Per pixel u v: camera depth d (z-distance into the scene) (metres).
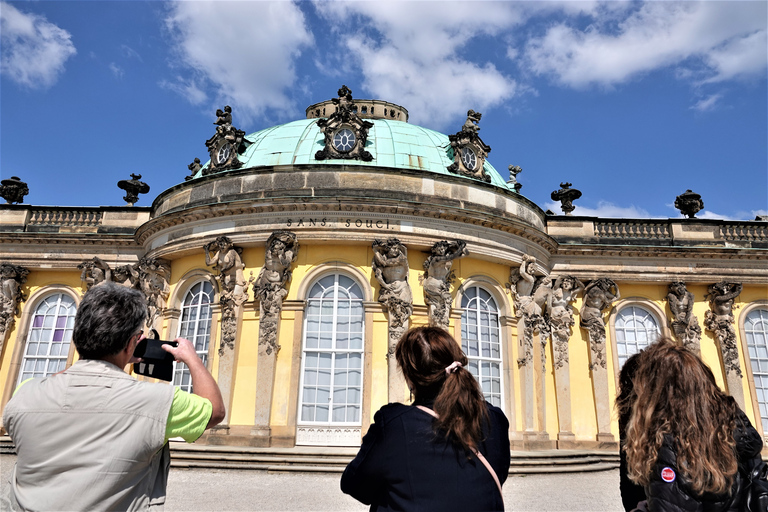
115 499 3.66
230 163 27.77
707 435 3.97
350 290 24.09
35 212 31.86
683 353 4.40
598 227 31.33
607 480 19.70
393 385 22.30
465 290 25.41
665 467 3.96
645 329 30.06
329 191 24.44
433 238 24.27
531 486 17.73
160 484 4.01
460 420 4.00
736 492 3.97
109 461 3.68
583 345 29.20
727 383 28.58
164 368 4.39
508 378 25.05
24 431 3.76
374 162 26.94
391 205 23.81
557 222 31.16
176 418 3.95
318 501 14.19
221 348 23.30
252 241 24.05
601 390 28.25
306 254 24.11
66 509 3.54
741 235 31.31
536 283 27.53
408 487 3.95
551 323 28.25
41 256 30.41
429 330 4.55
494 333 25.81
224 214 24.66
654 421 4.16
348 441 22.17
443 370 4.31
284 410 22.20
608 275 29.89
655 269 30.03
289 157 27.56
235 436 21.91
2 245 30.53
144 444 3.79
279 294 23.22
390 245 23.19
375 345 22.98
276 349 22.73
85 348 4.02
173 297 25.84
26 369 29.56
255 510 12.99
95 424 3.76
